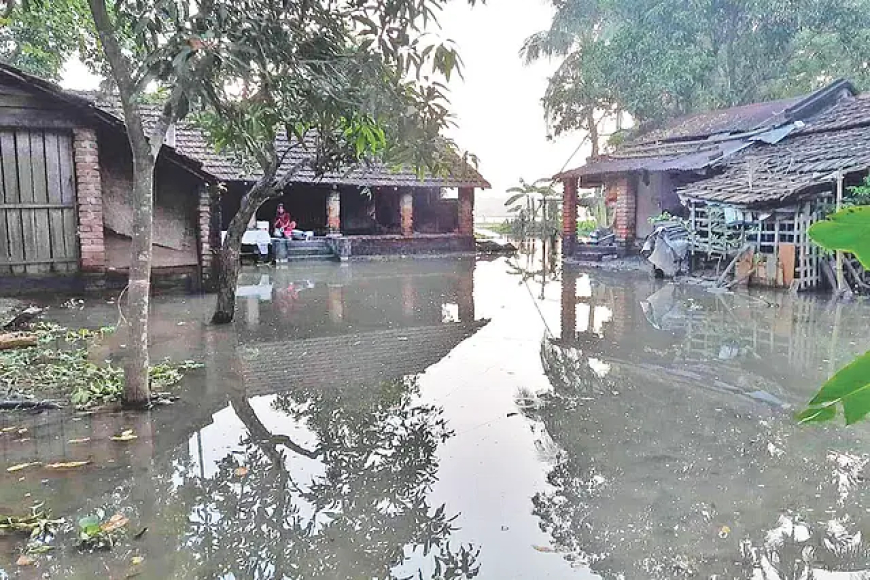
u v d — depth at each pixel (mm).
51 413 4969
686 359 6875
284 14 5371
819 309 9781
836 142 13141
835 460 4188
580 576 2887
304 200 22047
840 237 914
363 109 5180
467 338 7992
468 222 21719
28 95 9375
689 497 3656
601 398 5527
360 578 2869
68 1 10883
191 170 10914
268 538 3197
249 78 4980
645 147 18375
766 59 20578
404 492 3711
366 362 6750
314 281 13867
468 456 4250
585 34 22984
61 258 9883
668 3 19047
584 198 27547
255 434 4633
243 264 17594
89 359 6527
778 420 4961
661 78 19125
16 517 3334
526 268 16609
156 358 6770
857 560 3021
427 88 5477
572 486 3791
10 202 9492
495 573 2906
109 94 14438
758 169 13297
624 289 12383
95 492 3660
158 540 3156
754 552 3092
